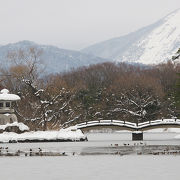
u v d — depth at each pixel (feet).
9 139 491.72
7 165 291.38
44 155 354.13
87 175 245.24
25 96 620.90
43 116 578.25
